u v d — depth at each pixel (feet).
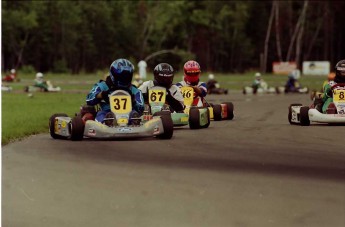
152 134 131.64
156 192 81.30
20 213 73.20
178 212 72.79
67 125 134.10
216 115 193.57
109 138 135.44
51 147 122.11
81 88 485.15
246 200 77.05
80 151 115.85
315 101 179.42
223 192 80.79
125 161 103.65
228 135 145.07
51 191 82.69
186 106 181.57
